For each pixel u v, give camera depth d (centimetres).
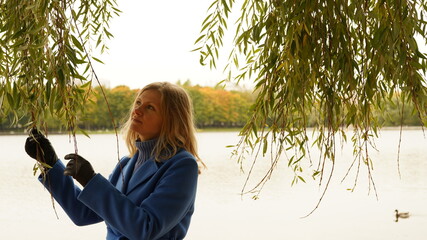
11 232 611
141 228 141
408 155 1452
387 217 687
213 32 179
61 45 124
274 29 141
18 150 1717
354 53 141
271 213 734
